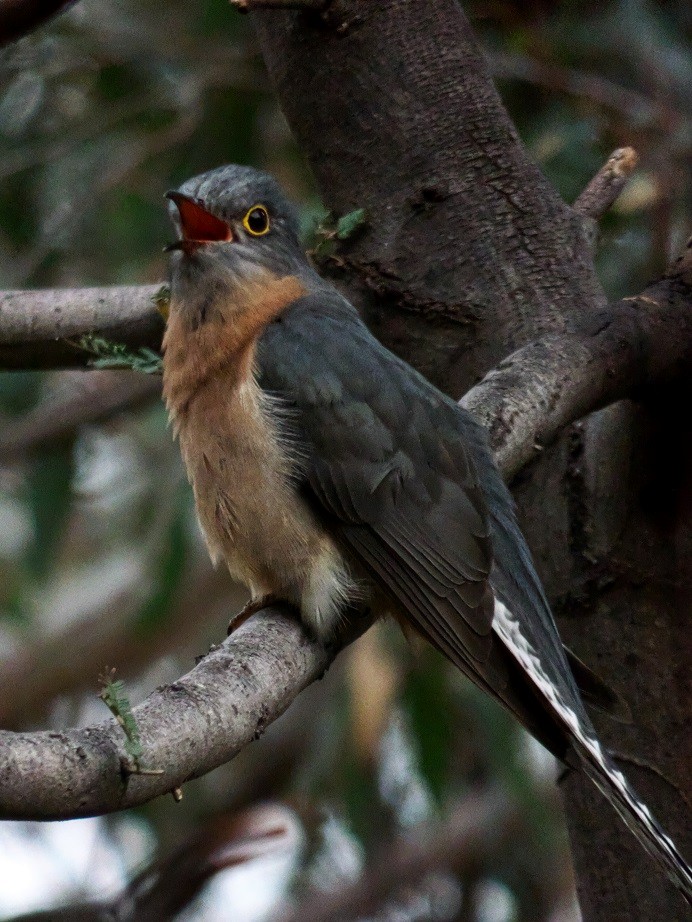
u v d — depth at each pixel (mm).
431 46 8664
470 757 15250
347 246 8758
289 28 8734
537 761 14898
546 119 12742
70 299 9219
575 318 8156
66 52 13242
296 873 15078
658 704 7652
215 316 8477
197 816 15148
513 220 8461
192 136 13281
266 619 6672
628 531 7742
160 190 13523
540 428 7473
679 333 7695
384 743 14859
